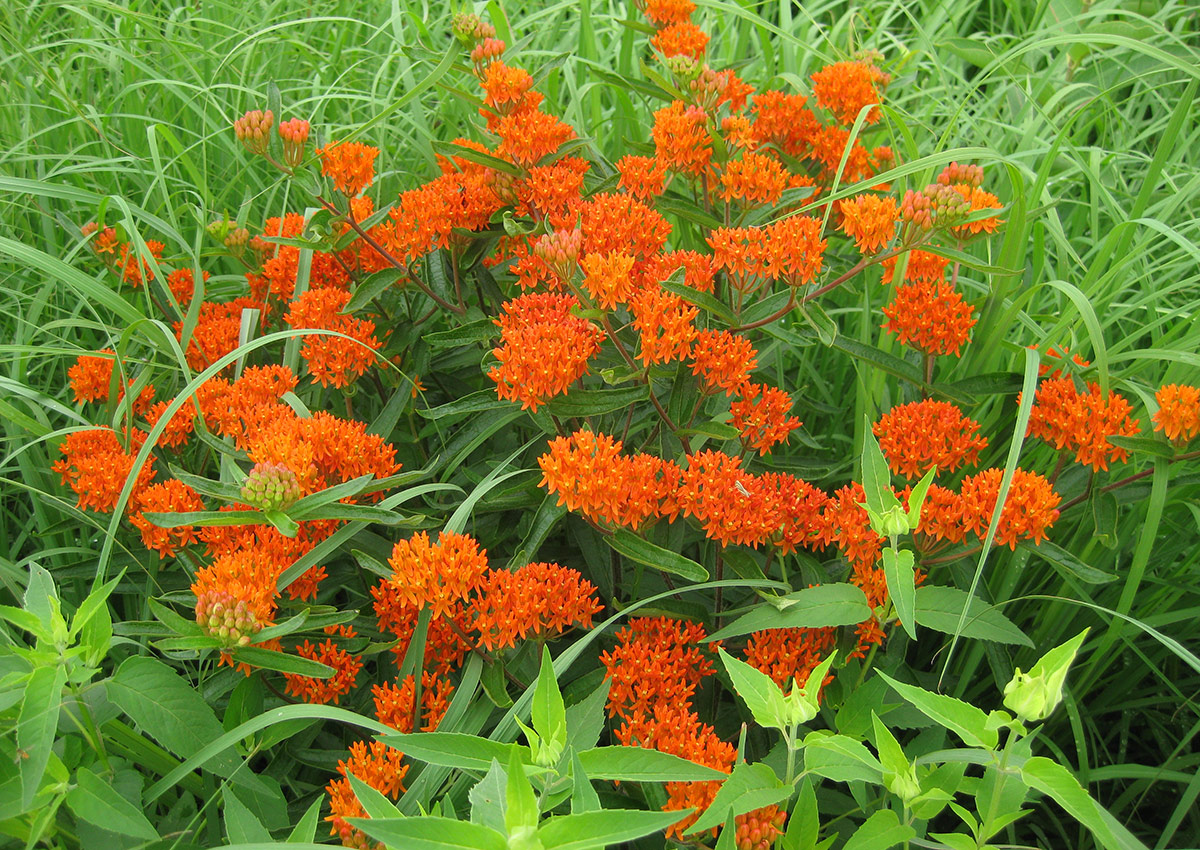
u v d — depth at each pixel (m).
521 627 0.47
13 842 0.42
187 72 0.86
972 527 0.50
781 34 0.74
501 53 0.63
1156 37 0.87
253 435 0.55
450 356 0.66
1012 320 0.62
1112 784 0.61
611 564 0.55
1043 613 0.61
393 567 0.48
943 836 0.37
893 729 0.58
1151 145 0.95
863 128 0.69
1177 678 0.62
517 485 0.53
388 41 0.93
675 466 0.50
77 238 0.68
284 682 0.52
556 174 0.61
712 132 0.63
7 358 0.66
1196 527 0.59
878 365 0.59
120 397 0.61
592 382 0.61
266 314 0.69
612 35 0.96
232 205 0.84
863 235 0.54
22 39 0.82
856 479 0.62
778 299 0.56
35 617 0.38
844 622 0.45
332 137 0.82
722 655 0.39
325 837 0.47
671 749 0.43
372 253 0.64
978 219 0.56
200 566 0.54
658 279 0.55
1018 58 0.82
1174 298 0.76
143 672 0.40
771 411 0.54
